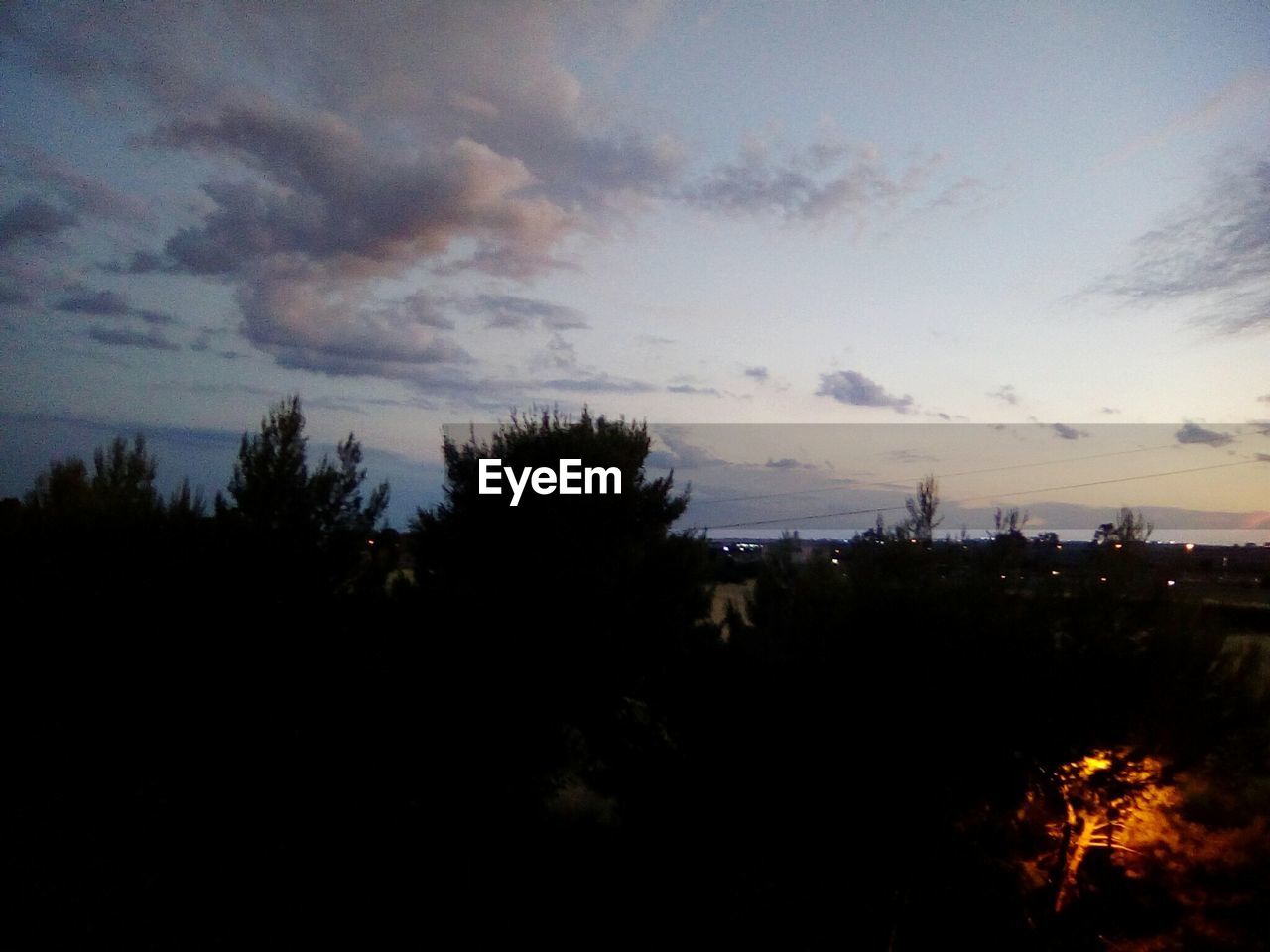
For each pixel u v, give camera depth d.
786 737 6.77
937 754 6.09
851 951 6.41
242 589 10.22
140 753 9.95
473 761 9.90
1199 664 5.86
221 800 9.62
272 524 10.52
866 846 6.44
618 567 10.03
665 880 7.53
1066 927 6.04
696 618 10.38
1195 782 6.02
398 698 10.03
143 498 11.41
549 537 10.48
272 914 7.43
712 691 7.44
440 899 7.96
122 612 10.09
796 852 6.71
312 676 10.14
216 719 9.95
